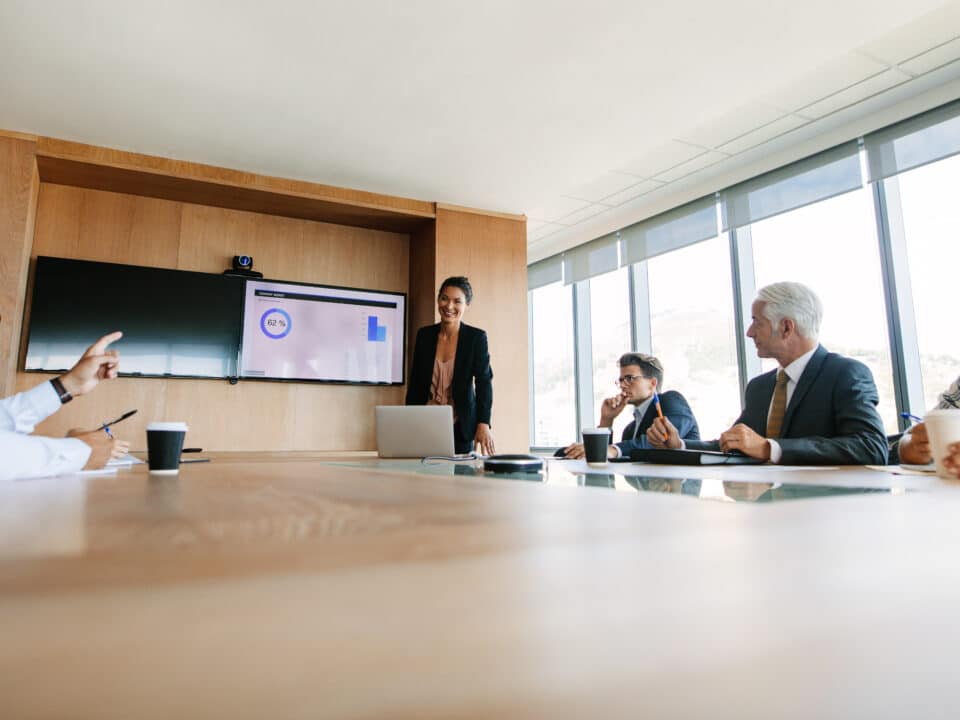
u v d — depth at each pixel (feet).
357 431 13.65
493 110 10.29
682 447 5.34
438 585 0.54
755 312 6.02
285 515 1.07
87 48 8.52
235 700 0.27
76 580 0.50
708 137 12.96
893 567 0.78
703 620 0.52
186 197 12.59
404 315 14.34
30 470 2.73
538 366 22.07
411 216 13.83
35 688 0.26
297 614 0.43
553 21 8.11
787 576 0.69
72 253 11.77
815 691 0.48
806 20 8.18
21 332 11.08
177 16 7.89
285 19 7.98
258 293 12.92
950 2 8.81
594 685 0.37
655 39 8.50
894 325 11.74
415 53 8.73
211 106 10.03
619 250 17.92
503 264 14.60
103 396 11.59
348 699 0.29
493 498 1.55
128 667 0.30
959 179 11.01
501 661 0.38
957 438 2.73
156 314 11.97
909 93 11.30
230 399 12.62
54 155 10.87
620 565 0.67
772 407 5.88
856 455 4.42
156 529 0.86
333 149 11.55
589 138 11.25
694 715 0.39
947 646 0.59
